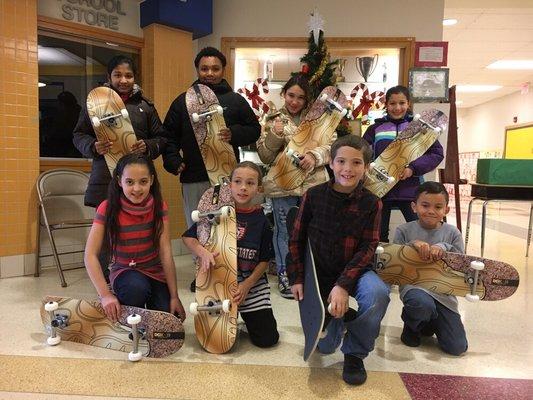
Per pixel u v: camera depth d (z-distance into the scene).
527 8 4.47
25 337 1.71
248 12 3.58
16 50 2.63
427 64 3.51
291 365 1.52
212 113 2.22
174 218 3.39
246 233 1.79
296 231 1.58
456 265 1.65
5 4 2.57
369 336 1.39
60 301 1.64
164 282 1.76
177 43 3.37
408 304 1.63
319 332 1.28
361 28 3.53
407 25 3.51
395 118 2.56
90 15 3.05
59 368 1.45
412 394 1.33
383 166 2.39
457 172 3.51
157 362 1.52
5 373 1.41
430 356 1.62
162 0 3.12
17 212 2.70
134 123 2.18
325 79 3.02
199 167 2.34
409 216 2.48
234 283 1.63
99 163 2.14
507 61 6.89
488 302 2.29
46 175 2.76
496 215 7.09
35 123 2.74
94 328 1.62
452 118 3.47
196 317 1.65
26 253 2.75
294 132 2.42
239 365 1.51
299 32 3.57
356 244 1.51
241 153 3.53
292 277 1.56
